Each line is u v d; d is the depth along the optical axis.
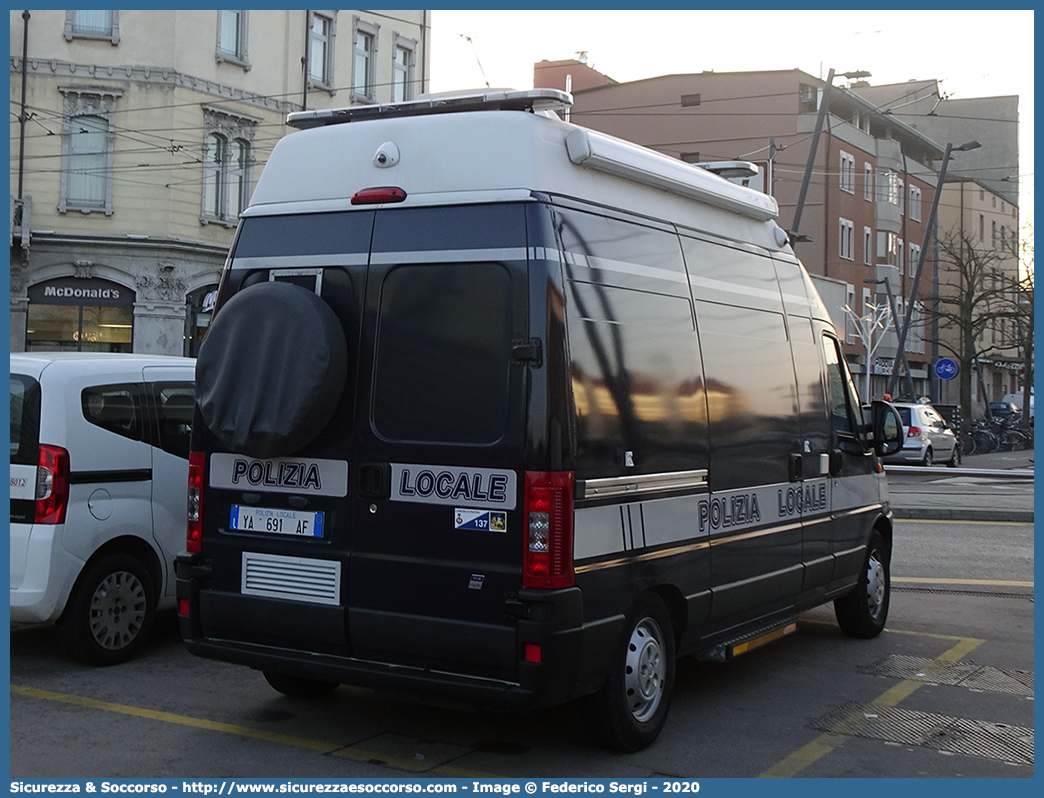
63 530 6.60
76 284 28.88
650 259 5.71
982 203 70.81
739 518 6.33
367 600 5.13
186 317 30.03
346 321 5.31
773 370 6.95
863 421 8.37
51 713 5.95
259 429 5.23
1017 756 5.55
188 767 5.15
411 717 5.98
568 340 4.92
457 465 4.95
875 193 55.69
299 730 5.73
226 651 5.48
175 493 7.34
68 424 6.70
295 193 5.57
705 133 51.16
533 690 4.69
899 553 12.74
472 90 5.28
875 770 5.31
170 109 29.20
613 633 5.08
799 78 50.03
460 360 5.00
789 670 7.27
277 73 32.09
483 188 5.08
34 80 28.28
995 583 10.79
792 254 7.66
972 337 44.75
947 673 7.22
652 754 5.44
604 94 52.84
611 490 5.11
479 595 4.85
